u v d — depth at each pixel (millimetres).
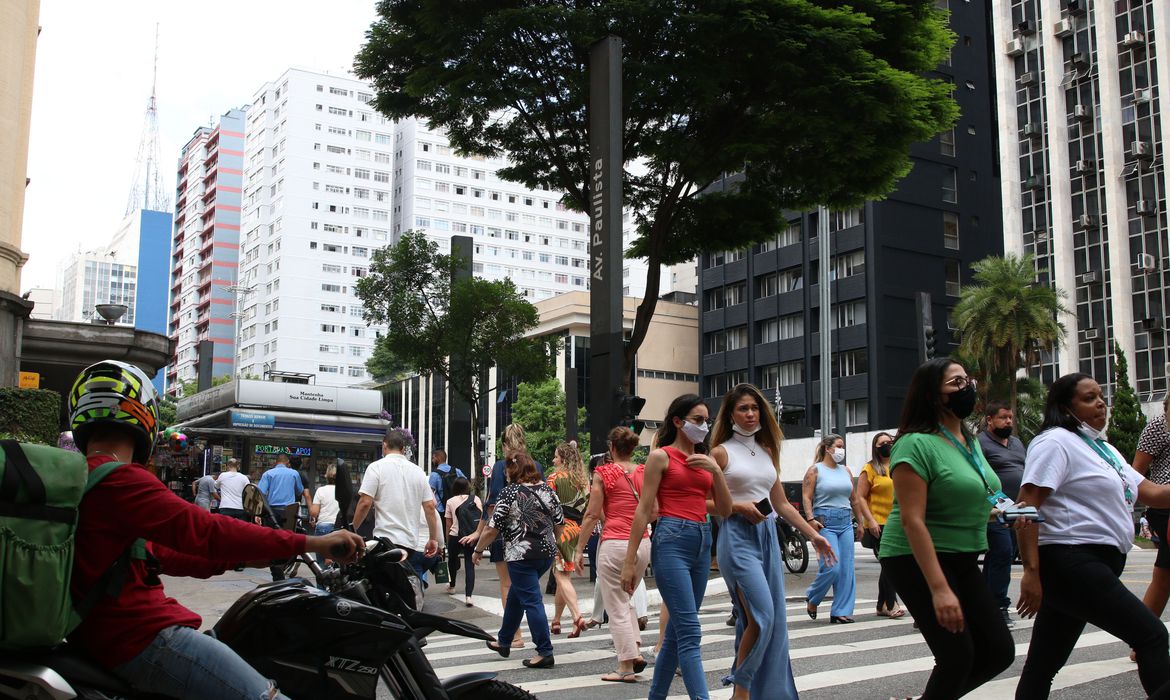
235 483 16094
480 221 136125
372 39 17969
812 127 16219
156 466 21391
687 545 5699
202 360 35875
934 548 4258
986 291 44656
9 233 21906
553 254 142125
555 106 17344
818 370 66688
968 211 66812
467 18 16641
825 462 10117
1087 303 54000
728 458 5734
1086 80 55031
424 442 89188
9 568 2514
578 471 11148
